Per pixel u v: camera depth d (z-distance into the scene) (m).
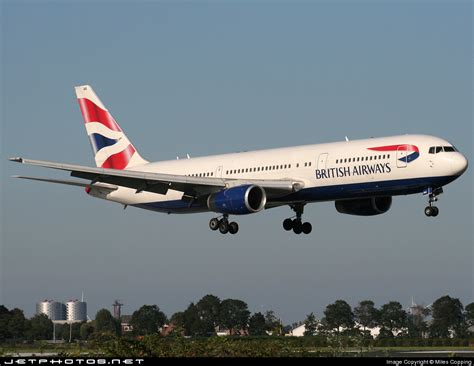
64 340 103.88
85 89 165.62
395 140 127.75
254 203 132.62
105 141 164.00
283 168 137.50
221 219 143.38
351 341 86.25
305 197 135.00
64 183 140.25
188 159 154.38
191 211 151.62
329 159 131.88
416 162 124.12
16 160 123.62
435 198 126.00
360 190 129.25
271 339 80.50
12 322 157.38
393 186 126.62
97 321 161.25
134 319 154.12
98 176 134.38
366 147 129.00
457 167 121.88
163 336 79.75
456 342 133.62
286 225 147.88
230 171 145.00
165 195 151.88
